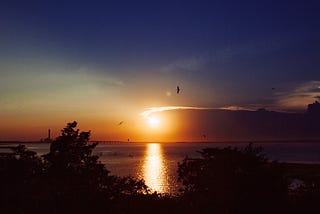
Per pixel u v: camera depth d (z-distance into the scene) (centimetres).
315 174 7038
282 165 1906
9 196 1866
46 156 1936
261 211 1803
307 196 2011
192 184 1956
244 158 1844
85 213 1866
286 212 1881
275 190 1839
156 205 1980
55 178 1905
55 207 1856
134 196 2052
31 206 1852
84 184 1920
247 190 1802
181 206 1941
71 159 1944
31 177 1939
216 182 1828
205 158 1928
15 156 2017
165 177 8688
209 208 1831
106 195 1942
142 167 12038
